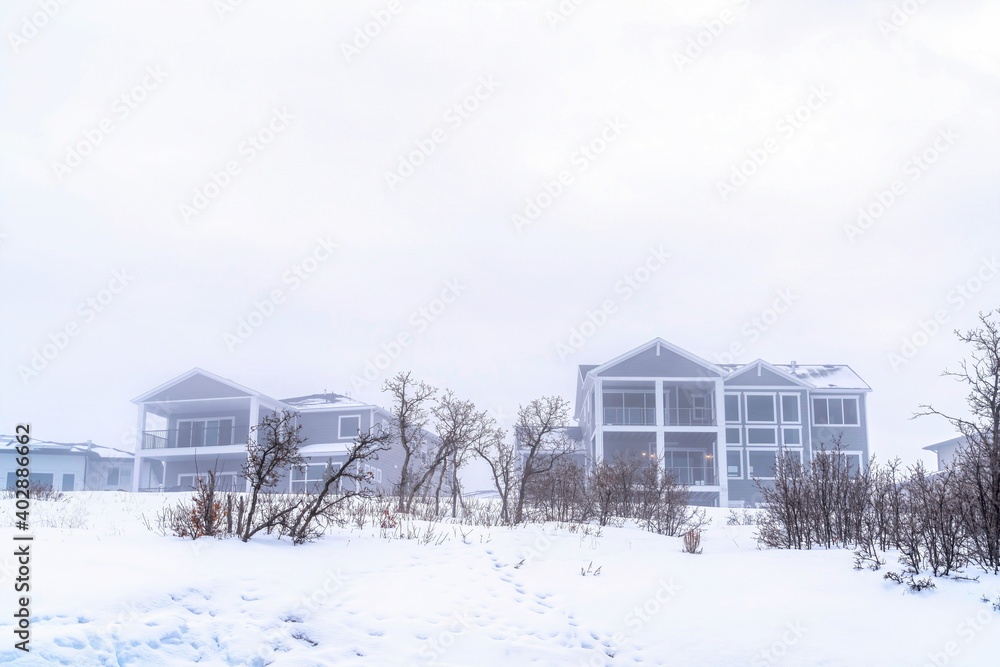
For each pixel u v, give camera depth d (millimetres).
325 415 44188
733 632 8680
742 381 45281
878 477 13750
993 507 10172
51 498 19484
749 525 20047
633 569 11539
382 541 12258
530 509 21266
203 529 11211
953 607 8523
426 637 8344
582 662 8164
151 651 6898
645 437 44062
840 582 9906
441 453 23547
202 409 45000
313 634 8039
